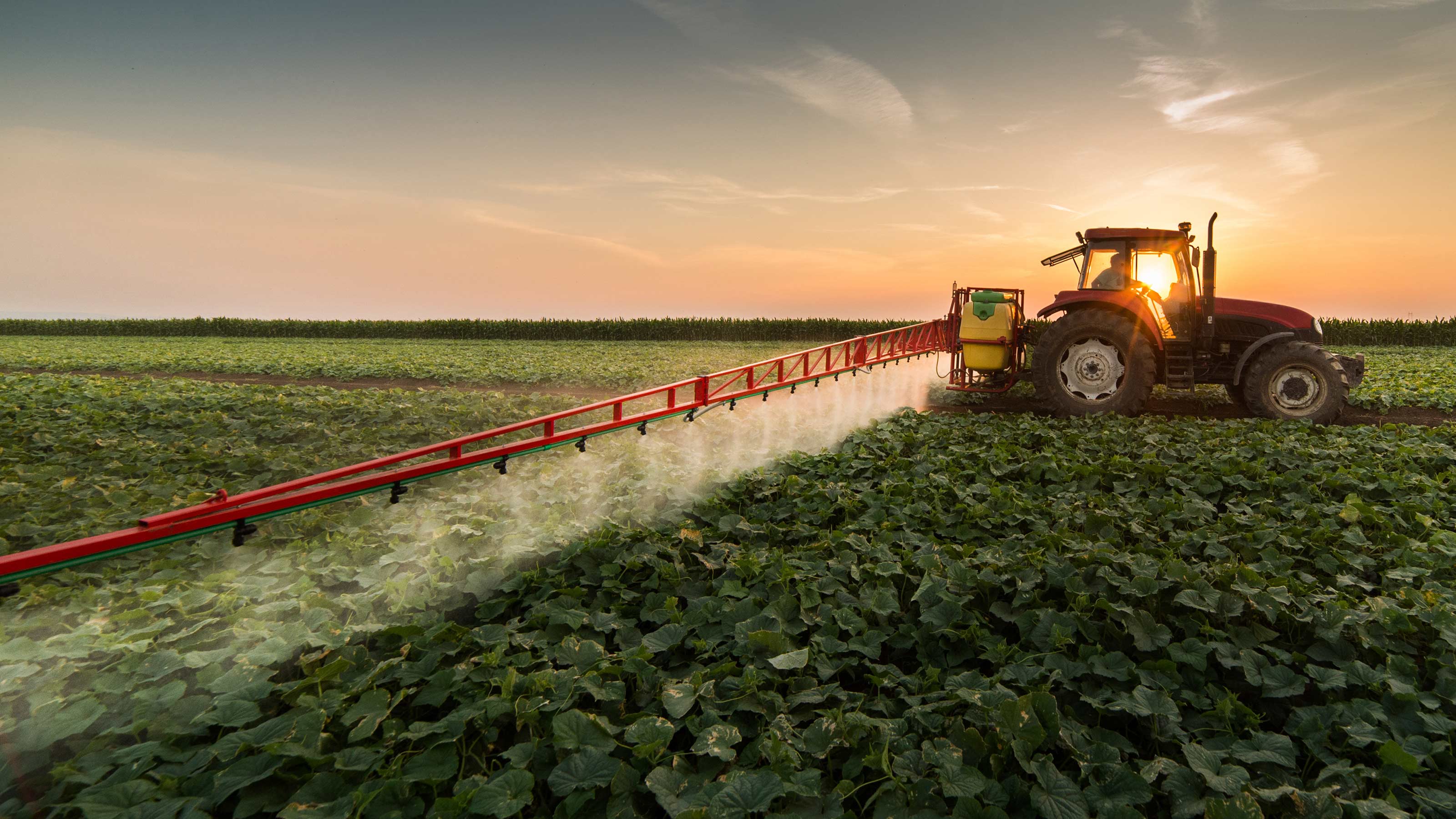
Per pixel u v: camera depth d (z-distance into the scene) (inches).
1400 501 205.5
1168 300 362.6
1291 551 169.6
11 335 1729.8
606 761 97.5
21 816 94.3
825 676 121.0
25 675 117.9
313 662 128.0
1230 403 428.5
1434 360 719.1
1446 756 100.7
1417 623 133.2
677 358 894.4
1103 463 248.5
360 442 318.3
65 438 307.3
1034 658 125.5
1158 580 144.0
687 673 126.0
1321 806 88.4
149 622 138.4
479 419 384.8
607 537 177.2
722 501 220.1
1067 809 89.3
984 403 455.2
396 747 107.0
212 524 119.9
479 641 131.1
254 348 1175.6
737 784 90.7
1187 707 113.8
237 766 97.4
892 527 186.4
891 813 89.7
